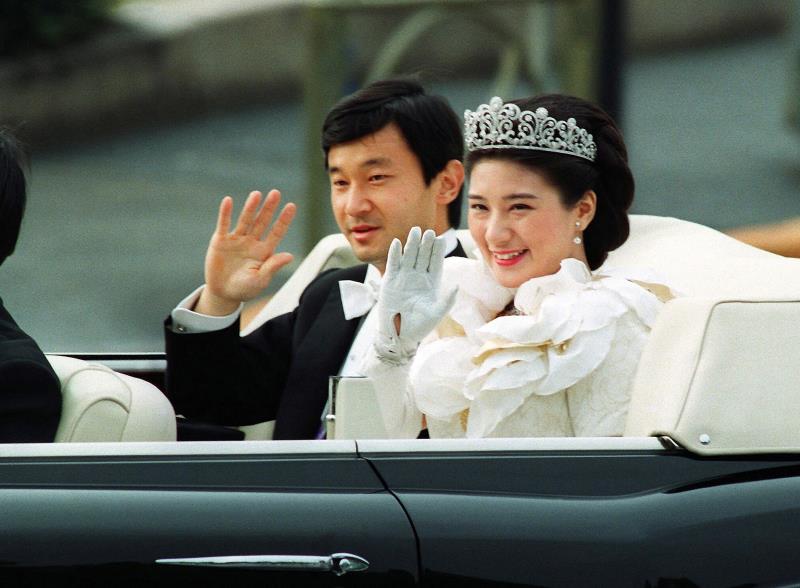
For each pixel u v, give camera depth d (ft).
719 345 31.37
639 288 35.83
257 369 41.93
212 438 40.98
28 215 143.02
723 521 29.99
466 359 36.76
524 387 35.24
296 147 179.73
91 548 27.61
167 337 39.78
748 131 176.55
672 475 30.58
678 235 41.73
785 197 147.02
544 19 94.32
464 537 28.91
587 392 35.35
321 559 28.19
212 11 205.05
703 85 203.00
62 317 110.01
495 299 37.91
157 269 124.88
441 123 40.96
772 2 237.66
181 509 28.30
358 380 33.24
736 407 31.09
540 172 36.19
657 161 161.48
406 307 34.04
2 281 119.14
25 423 31.17
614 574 29.19
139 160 172.76
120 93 195.72
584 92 83.66
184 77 200.44
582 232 37.52
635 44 225.56
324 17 81.46
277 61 207.72
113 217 143.64
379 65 87.76
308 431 40.88
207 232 138.41
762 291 36.70
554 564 29.04
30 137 189.37
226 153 175.63
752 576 29.73
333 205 41.57
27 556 27.40
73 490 28.27
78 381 32.42
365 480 29.37
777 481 30.83
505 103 36.27
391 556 28.55
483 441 30.42
